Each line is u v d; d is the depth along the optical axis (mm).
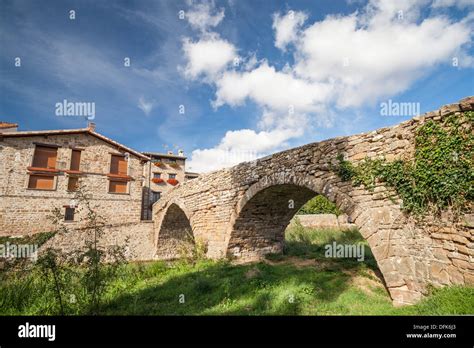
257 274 7941
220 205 10773
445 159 4379
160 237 17125
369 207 5582
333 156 6449
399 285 4996
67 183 16844
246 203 9320
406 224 4977
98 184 17859
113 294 7180
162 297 6922
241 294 6555
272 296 6039
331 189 6375
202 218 11953
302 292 6152
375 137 5641
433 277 4484
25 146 15977
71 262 6066
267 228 11109
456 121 4266
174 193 14992
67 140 17328
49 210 15992
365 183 5680
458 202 4156
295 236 15062
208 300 6359
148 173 24969
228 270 9000
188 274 9070
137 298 6773
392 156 5277
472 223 3959
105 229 15898
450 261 4234
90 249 6090
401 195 5062
